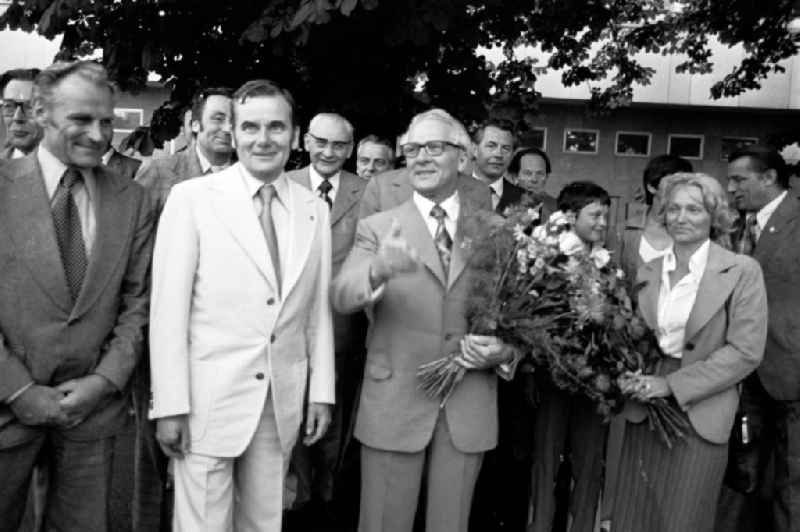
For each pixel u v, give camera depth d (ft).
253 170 10.46
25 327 9.71
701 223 11.89
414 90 30.76
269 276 10.32
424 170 11.35
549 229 11.62
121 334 10.35
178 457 10.32
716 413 11.85
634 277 13.80
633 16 41.96
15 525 10.21
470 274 11.25
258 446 10.51
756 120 60.90
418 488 11.44
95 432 10.19
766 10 38.50
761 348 11.70
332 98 28.45
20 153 16.96
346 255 16.25
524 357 12.10
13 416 9.74
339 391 15.72
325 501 15.89
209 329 10.25
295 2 24.41
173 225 10.27
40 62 50.31
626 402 12.34
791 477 14.08
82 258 10.07
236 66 29.94
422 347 11.16
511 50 38.17
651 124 61.41
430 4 25.02
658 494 12.17
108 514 10.52
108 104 10.05
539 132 61.72
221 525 10.28
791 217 14.74
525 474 15.31
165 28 28.63
